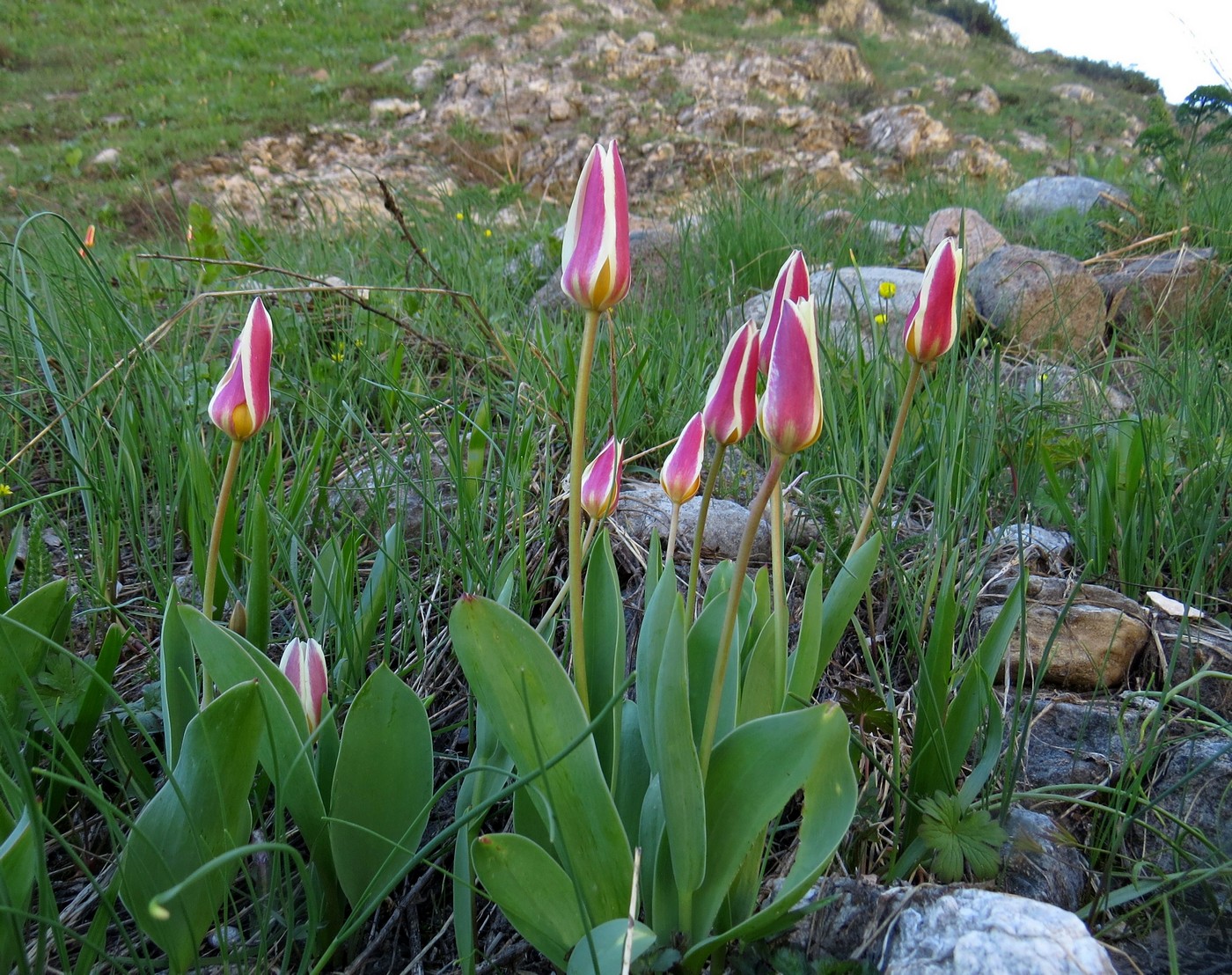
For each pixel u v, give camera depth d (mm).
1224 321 1010
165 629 369
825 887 361
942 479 569
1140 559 621
